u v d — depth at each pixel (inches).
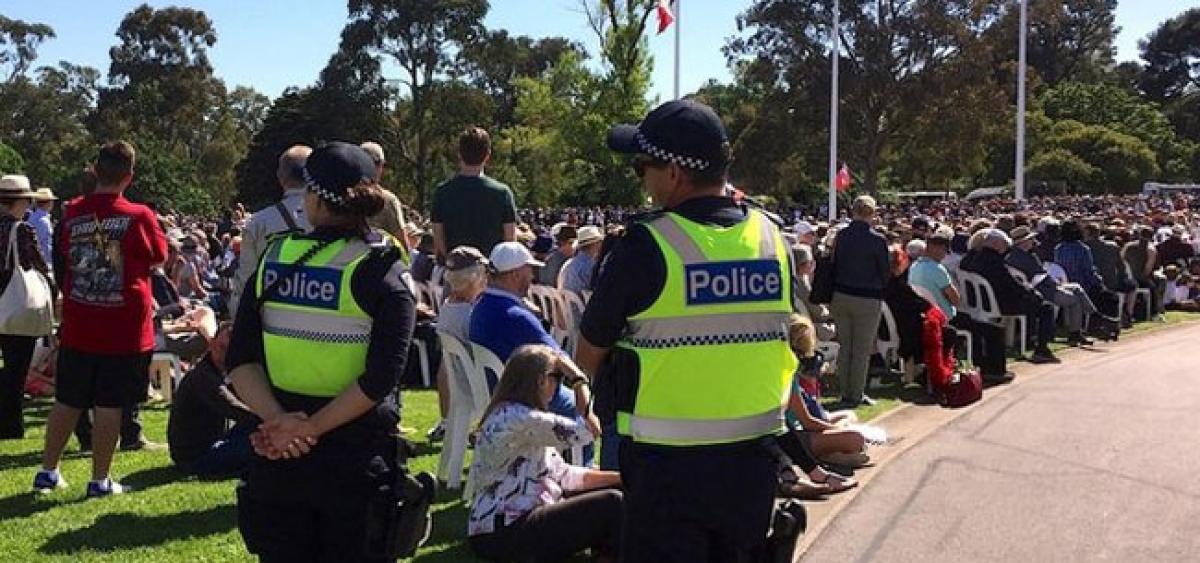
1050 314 502.9
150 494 245.9
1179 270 757.9
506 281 247.9
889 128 2273.6
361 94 2374.5
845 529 231.6
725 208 119.6
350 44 2356.1
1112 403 380.2
